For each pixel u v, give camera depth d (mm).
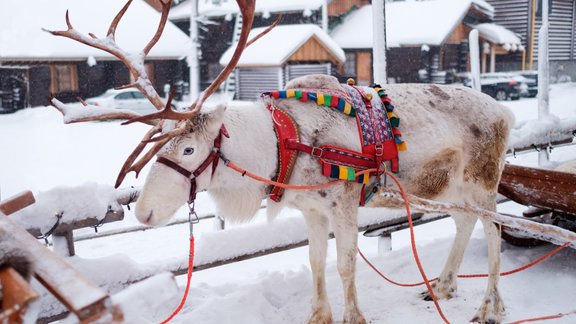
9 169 12430
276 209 3990
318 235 4168
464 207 3977
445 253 5715
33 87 27156
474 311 4395
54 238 3850
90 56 27219
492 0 37188
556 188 4582
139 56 3646
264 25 34781
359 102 4023
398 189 4191
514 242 5645
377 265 5484
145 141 3361
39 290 2783
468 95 4496
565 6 37062
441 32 31219
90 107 3469
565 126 8156
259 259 6480
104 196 3988
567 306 4410
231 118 3818
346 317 4012
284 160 3795
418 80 33062
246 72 29453
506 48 33312
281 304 4625
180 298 4598
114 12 30781
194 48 25766
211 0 35812
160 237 7703
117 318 1948
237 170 3686
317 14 34438
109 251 7094
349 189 3902
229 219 3998
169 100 3270
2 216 2625
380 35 6918
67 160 13492
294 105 3920
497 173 4523
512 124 4691
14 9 27672
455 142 4281
